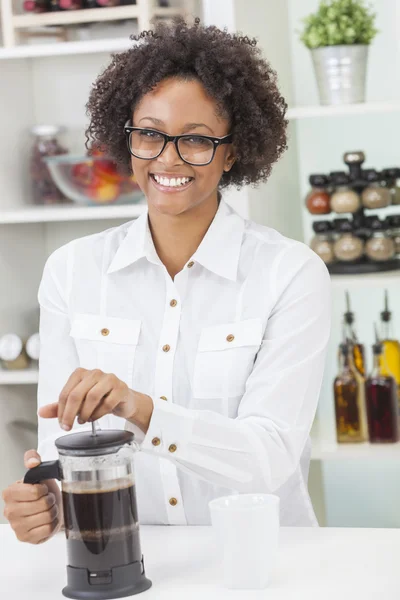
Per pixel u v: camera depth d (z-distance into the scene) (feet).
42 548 5.94
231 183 7.67
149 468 6.93
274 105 7.30
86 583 5.02
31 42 11.46
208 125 6.65
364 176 10.98
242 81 6.82
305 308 6.76
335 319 12.51
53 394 7.23
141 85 6.63
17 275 12.73
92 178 11.52
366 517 12.75
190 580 5.23
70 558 5.09
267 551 5.03
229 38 7.04
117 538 5.02
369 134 12.30
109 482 5.01
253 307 6.91
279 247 7.01
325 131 12.40
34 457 5.59
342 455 10.43
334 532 5.91
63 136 12.47
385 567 5.26
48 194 12.36
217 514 5.04
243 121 6.99
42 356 7.39
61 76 12.75
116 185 11.53
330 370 12.53
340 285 10.75
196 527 6.19
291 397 6.53
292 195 12.15
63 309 7.36
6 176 12.32
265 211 10.94
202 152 6.60
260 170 7.53
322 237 11.17
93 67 12.60
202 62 6.59
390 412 10.61
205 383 6.92
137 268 7.18
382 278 10.66
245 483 6.07
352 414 10.75
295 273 6.85
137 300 7.15
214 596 4.97
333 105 10.79
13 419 12.48
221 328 6.93
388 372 10.74
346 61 10.67
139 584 5.09
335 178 11.03
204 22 10.59
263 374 6.65
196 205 6.80
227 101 6.81
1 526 6.42
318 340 6.75
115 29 11.31
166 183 6.64
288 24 12.30
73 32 11.40
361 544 5.66
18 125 12.57
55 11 11.31
